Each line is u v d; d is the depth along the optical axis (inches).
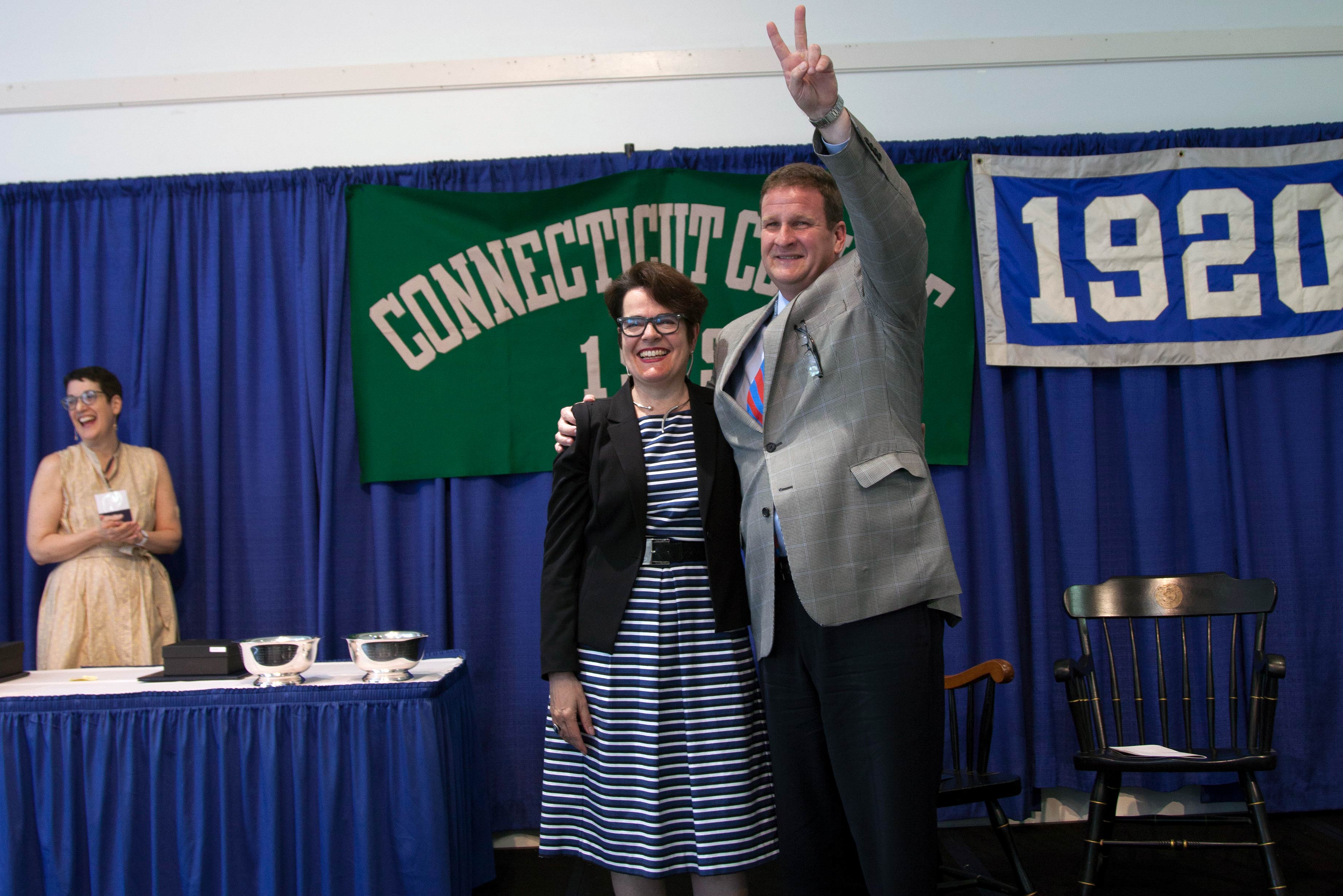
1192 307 120.7
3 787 77.7
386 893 79.1
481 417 119.6
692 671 65.6
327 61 126.4
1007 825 87.1
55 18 127.1
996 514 117.7
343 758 79.6
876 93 126.6
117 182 122.5
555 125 125.7
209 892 78.2
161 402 120.8
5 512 120.2
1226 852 106.3
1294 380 121.9
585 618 67.9
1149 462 120.0
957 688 95.9
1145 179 121.6
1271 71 127.0
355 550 120.1
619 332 70.1
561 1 126.9
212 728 79.7
